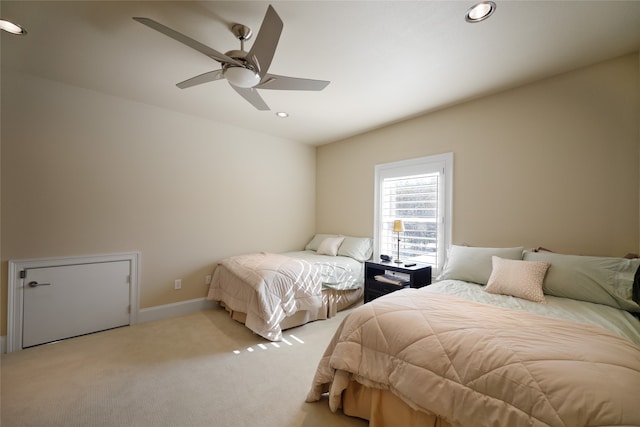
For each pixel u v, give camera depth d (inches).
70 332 103.8
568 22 68.0
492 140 108.6
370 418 58.0
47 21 68.9
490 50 80.2
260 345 99.5
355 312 66.0
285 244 174.9
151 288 123.0
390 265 123.7
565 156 91.6
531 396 37.9
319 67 89.8
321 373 66.7
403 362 52.1
